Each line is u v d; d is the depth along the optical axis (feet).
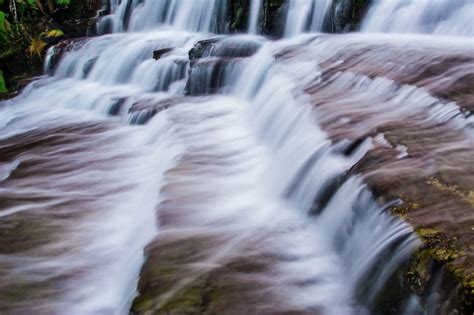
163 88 39.27
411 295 10.52
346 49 29.50
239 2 46.03
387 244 11.65
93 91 41.45
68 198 21.20
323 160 17.08
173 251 14.23
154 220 16.42
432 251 10.34
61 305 14.29
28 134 32.91
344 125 18.86
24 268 15.89
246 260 13.87
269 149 23.07
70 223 18.88
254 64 32.01
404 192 12.78
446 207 11.91
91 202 20.79
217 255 14.06
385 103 21.09
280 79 27.66
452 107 18.02
